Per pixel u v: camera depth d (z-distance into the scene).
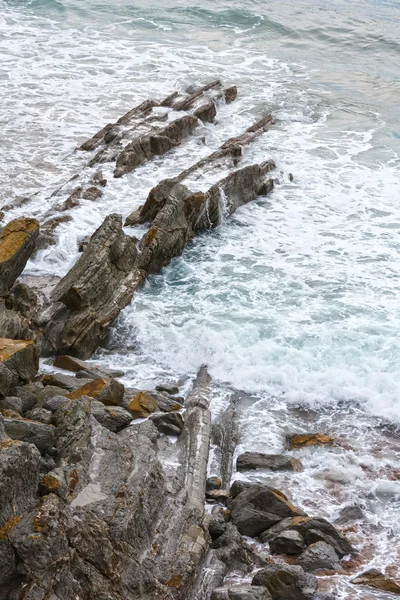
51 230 17.88
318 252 18.16
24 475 7.95
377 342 14.37
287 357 13.87
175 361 14.11
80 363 13.48
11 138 24.02
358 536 10.08
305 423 12.60
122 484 8.95
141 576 8.17
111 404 11.94
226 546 9.45
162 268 17.25
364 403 13.02
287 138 25.48
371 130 26.50
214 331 14.56
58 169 22.03
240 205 20.45
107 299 15.09
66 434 10.05
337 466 11.48
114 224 16.08
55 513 7.69
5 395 11.56
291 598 8.62
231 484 10.99
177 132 24.31
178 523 9.13
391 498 10.88
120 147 22.89
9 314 13.63
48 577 7.44
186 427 11.73
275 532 9.83
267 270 17.25
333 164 23.47
